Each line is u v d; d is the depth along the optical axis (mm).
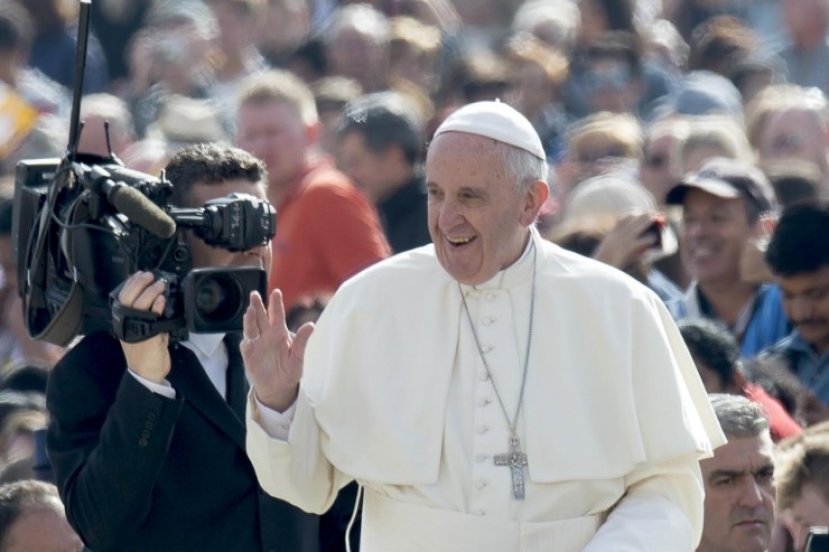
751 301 30766
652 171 38812
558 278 19016
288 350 18453
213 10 50844
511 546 18391
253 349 18375
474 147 18234
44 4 52469
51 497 22875
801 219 28500
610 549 17938
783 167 36281
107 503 19031
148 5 54531
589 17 53594
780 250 28469
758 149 41750
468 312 19016
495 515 18453
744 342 30578
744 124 46188
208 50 50031
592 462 18562
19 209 20844
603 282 19016
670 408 18766
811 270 28250
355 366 19031
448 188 18281
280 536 19906
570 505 18594
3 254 34250
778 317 30422
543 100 48281
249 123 32406
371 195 34719
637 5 57219
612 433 18719
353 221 31922
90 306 19672
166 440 19000
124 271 19188
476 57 47438
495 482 18531
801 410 27359
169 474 19672
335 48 48969
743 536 22156
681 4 59906
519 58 48688
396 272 19266
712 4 59375
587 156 40531
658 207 38531
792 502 22812
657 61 53688
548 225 38000
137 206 18828
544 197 18672
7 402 27969
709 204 30562
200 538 19703
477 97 44219
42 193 20516
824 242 28203
